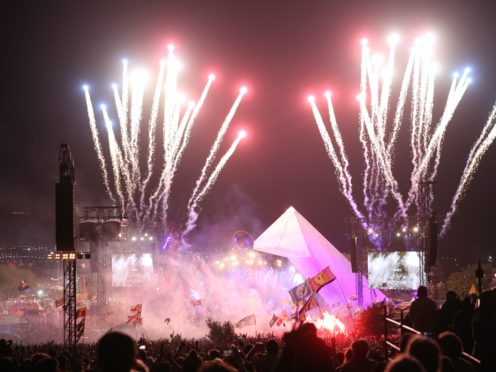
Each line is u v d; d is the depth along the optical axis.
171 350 25.05
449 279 55.34
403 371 5.49
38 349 29.36
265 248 46.84
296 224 46.88
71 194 34.09
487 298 11.27
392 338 26.61
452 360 8.96
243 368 12.88
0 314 64.06
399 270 46.06
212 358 14.36
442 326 16.08
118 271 55.78
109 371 6.05
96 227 49.53
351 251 46.09
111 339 6.12
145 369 7.61
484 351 10.95
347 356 12.04
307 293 34.56
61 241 34.09
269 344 12.87
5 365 9.43
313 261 46.28
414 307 15.91
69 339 34.84
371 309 34.94
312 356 7.82
